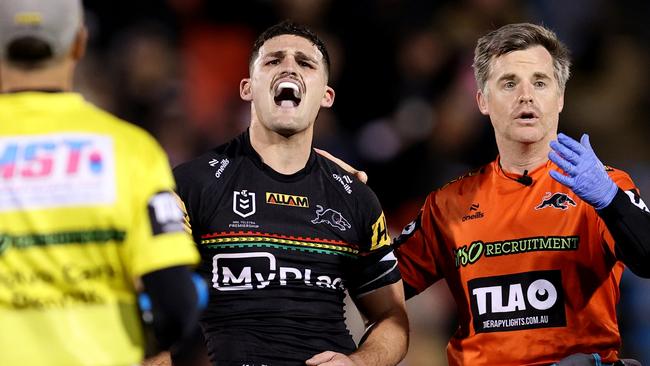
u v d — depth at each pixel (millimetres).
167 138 35812
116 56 36938
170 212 14102
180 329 13922
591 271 18859
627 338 32812
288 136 19031
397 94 38000
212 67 38281
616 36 40844
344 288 19266
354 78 38219
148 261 13812
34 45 13898
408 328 19734
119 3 37844
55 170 13766
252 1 39156
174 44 38000
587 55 40188
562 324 18766
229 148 19266
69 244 13680
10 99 14094
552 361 18688
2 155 13789
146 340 14281
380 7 39188
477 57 20156
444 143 36719
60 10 13961
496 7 39562
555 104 19516
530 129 19234
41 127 13969
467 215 19766
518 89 19312
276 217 18734
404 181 36094
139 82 36469
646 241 17844
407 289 20469
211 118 37281
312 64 19125
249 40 39000
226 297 18391
